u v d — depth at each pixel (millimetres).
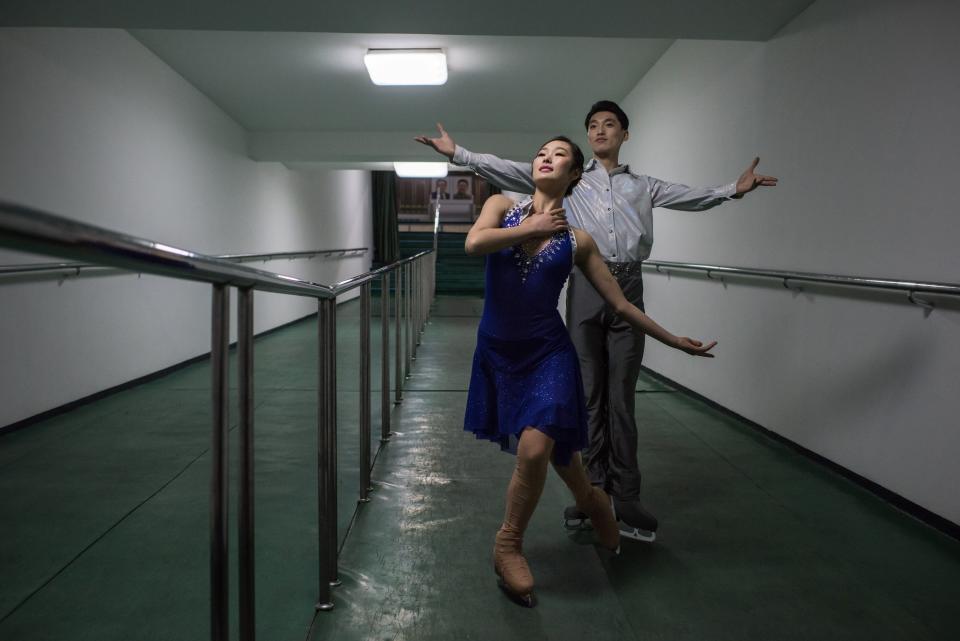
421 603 1809
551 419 1697
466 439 3475
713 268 3992
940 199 2297
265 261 7953
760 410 3621
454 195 18844
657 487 2770
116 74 4500
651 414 4062
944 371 2291
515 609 1787
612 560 2096
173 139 5457
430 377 5199
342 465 3029
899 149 2504
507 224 1859
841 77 2887
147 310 4883
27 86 3541
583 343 2217
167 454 3051
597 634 1673
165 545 2102
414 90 6078
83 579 1877
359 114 6926
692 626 1713
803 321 3184
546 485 2799
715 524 2387
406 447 3330
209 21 3414
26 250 519
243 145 7379
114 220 4469
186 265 774
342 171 12055
